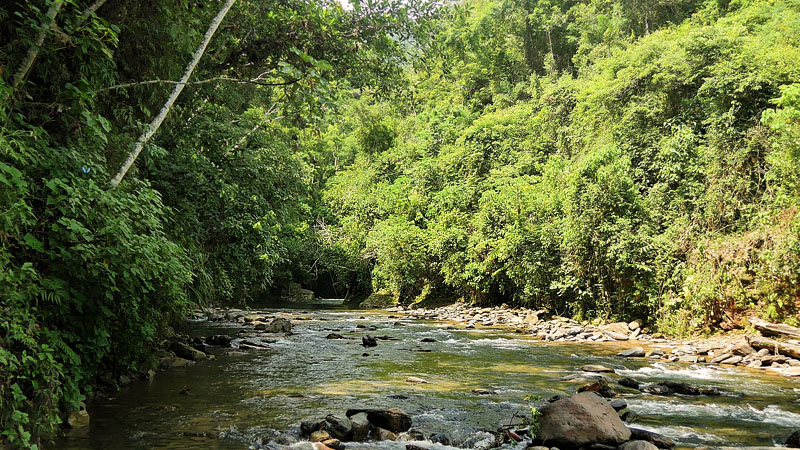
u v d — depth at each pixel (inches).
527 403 261.7
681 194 609.3
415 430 216.8
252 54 421.1
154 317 262.8
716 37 684.1
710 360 391.2
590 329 572.7
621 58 819.4
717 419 231.9
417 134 1534.2
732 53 663.8
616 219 586.6
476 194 949.8
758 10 983.6
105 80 253.8
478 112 1662.2
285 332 567.8
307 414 237.9
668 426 220.7
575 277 628.1
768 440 202.2
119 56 268.8
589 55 1457.9
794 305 432.5
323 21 405.7
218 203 395.5
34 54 188.4
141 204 231.5
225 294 424.8
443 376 335.3
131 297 218.7
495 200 813.2
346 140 1819.6
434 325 674.8
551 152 1074.7
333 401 263.7
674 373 343.0
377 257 1061.1
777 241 449.1
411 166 1373.0
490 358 410.0
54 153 185.6
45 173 187.0
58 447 185.9
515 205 764.6
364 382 313.6
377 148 1631.4
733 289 473.7
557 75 1630.2
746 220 530.3
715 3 1214.9
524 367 369.4
